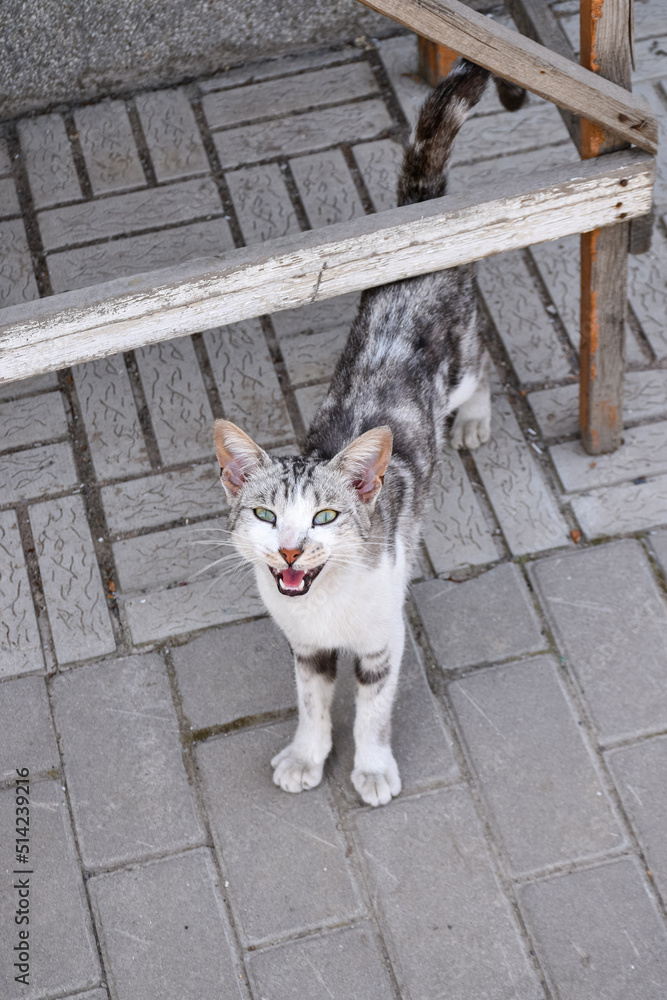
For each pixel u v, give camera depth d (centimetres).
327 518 250
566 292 410
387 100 471
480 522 362
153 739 326
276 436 386
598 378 343
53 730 329
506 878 296
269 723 328
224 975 284
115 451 384
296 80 481
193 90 484
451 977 280
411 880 296
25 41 453
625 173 280
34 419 394
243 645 342
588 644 335
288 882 298
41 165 464
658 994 274
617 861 296
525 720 322
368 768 307
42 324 273
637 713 321
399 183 327
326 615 269
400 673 332
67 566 360
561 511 364
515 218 286
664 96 452
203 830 309
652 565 349
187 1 457
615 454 373
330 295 294
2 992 284
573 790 309
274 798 312
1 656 343
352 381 307
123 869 303
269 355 405
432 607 346
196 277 276
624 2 254
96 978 286
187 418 391
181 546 362
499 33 252
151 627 346
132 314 279
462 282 326
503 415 386
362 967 284
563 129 450
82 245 438
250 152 459
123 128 473
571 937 284
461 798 309
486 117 456
